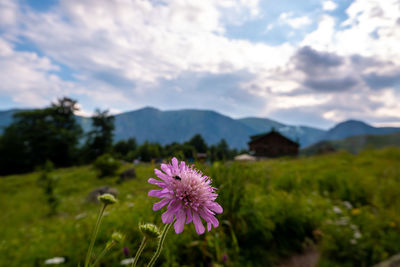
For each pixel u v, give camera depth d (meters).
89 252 0.84
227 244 3.23
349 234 3.44
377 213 4.30
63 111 46.28
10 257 3.19
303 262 3.19
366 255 3.21
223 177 3.27
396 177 6.78
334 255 3.33
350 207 4.62
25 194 13.24
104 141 47.31
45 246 3.28
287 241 3.56
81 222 3.96
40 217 7.90
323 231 3.68
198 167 1.08
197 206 0.84
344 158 13.62
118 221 3.11
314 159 16.02
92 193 9.59
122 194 6.00
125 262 2.21
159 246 0.78
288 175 7.00
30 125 42.12
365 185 5.84
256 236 3.47
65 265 2.72
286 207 4.03
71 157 42.06
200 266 2.69
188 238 2.84
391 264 2.81
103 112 48.25
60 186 13.93
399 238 3.38
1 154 37.94
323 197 5.58
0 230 5.51
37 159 39.88
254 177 4.77
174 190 0.85
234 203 3.40
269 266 2.99
